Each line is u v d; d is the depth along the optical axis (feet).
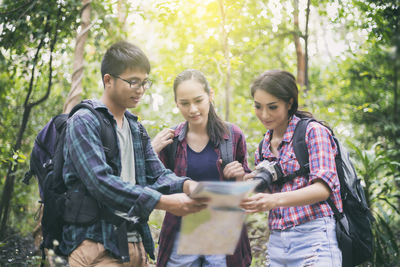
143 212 6.49
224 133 9.59
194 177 9.48
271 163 7.86
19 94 18.98
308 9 18.80
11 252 13.91
